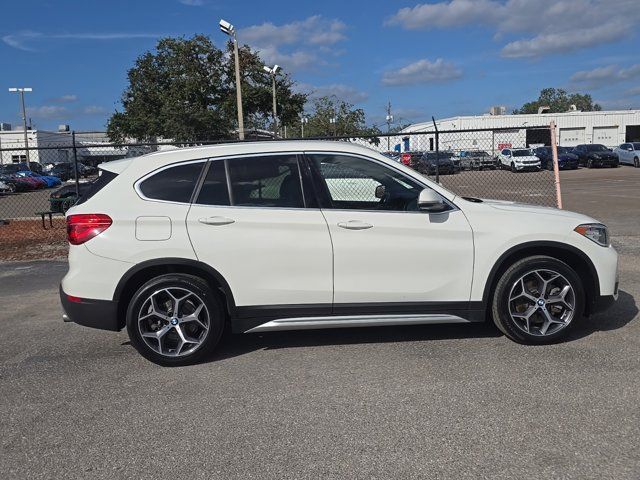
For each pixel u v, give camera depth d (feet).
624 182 84.84
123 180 15.65
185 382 14.65
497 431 11.60
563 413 12.25
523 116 183.21
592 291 16.46
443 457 10.72
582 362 15.01
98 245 15.17
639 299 21.02
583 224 16.33
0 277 28.91
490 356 15.67
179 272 15.65
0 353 17.38
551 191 42.01
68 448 11.51
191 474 10.44
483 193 41.55
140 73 143.95
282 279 15.53
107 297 15.28
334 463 10.65
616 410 12.30
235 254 15.37
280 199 15.74
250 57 128.88
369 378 14.48
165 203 15.48
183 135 121.29
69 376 15.34
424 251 15.74
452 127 186.09
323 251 15.49
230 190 15.70
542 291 16.12
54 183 135.95
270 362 15.84
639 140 186.60
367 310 15.84
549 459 10.53
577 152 133.39
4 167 139.23
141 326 15.44
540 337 16.17
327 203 15.83
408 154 45.32
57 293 25.27
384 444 11.26
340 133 189.47
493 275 16.02
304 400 13.34
